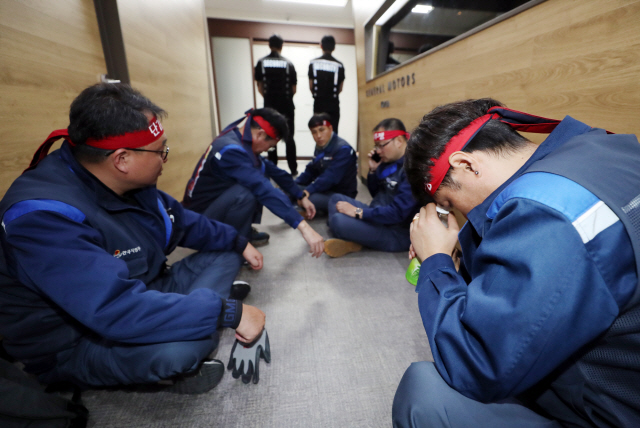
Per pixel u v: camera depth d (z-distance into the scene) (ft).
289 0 15.06
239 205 5.28
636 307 1.19
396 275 5.04
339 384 3.00
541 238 1.20
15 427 2.00
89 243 2.09
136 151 2.34
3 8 3.50
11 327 2.20
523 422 1.65
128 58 5.81
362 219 5.55
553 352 1.22
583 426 1.58
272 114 5.28
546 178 1.30
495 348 1.29
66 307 1.99
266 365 3.23
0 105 3.44
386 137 5.59
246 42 16.93
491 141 1.67
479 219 1.67
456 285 1.80
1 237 1.99
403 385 1.88
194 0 10.14
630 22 2.80
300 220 4.90
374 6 9.22
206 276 3.54
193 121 9.64
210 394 2.89
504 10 6.57
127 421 2.63
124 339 2.14
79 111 2.19
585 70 3.28
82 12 4.92
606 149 1.37
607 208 1.15
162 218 3.10
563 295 1.15
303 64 17.89
